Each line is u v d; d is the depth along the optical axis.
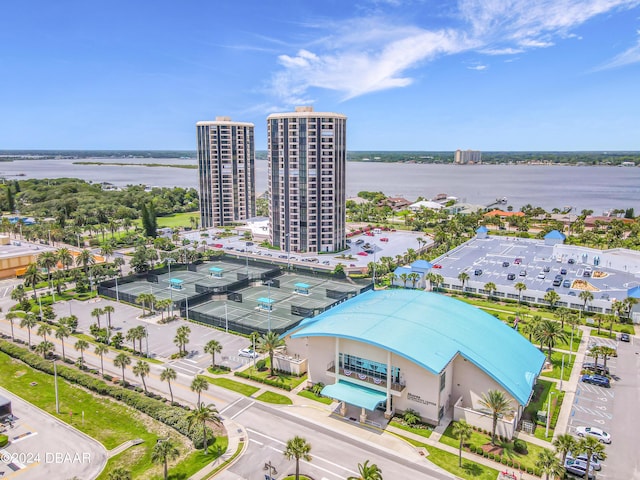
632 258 165.62
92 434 75.38
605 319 115.62
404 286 156.12
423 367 72.75
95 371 96.12
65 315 130.88
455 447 70.88
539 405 82.50
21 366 100.75
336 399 77.56
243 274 165.25
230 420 78.31
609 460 67.56
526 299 140.38
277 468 66.06
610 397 85.25
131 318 128.50
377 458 68.12
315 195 197.75
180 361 101.31
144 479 63.94
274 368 97.00
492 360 79.75
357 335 79.81
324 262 187.38
